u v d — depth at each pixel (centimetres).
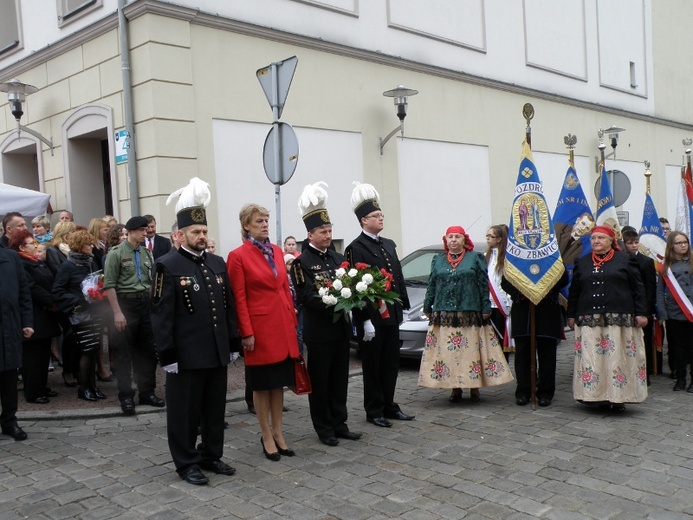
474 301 652
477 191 1363
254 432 583
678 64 2158
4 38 1147
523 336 661
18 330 567
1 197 887
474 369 648
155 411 650
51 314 677
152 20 855
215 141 923
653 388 723
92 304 671
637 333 609
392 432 575
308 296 541
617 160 1842
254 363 502
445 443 539
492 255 775
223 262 495
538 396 665
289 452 517
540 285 635
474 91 1360
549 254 638
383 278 559
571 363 859
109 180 1066
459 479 458
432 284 677
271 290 508
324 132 1070
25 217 999
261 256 511
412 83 1220
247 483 461
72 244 686
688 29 2225
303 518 402
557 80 1602
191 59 896
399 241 1191
